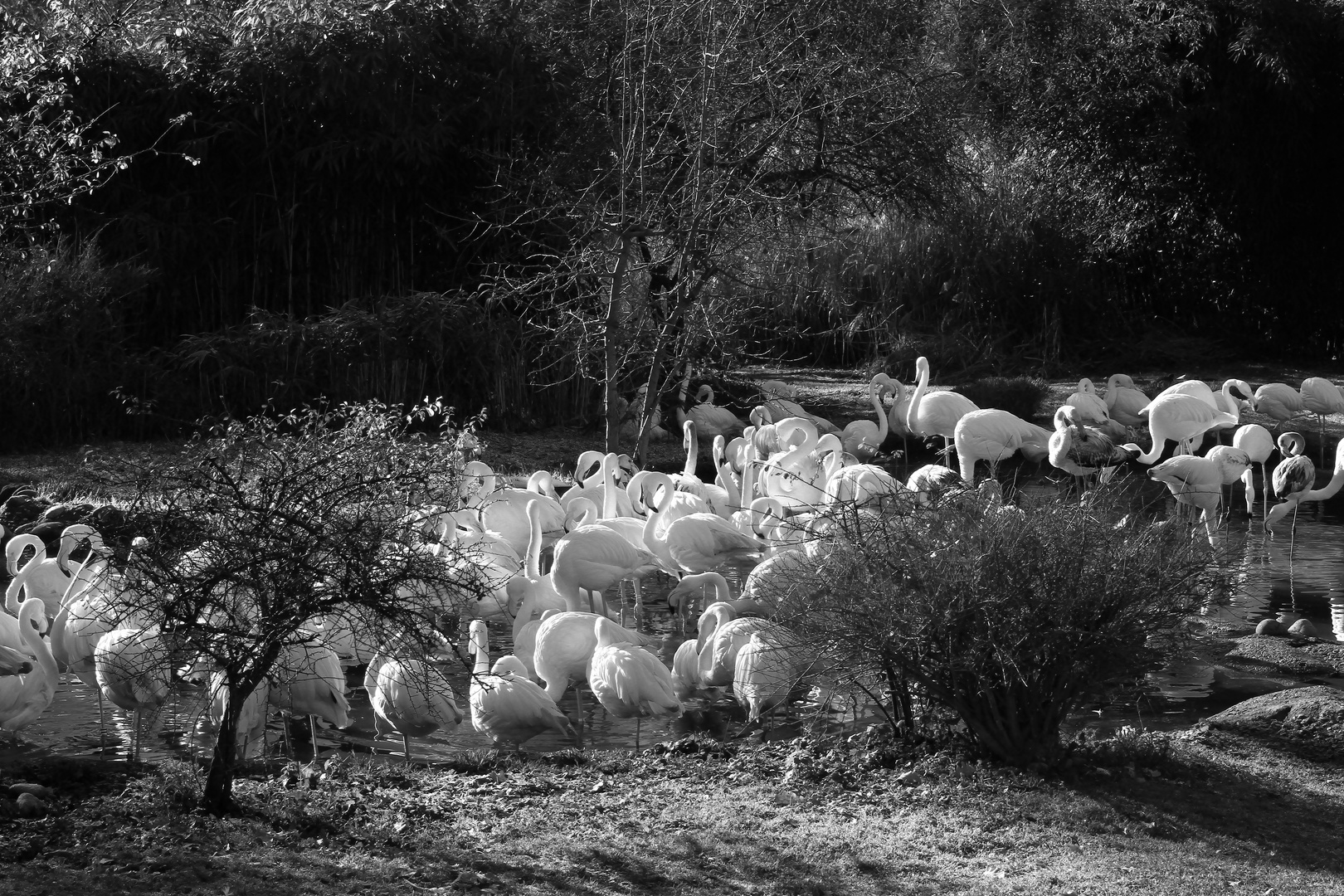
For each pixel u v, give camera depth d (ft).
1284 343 99.25
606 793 20.74
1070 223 96.58
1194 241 99.66
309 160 67.97
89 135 65.41
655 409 61.46
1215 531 44.14
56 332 60.29
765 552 37.17
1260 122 95.04
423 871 16.85
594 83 67.82
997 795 20.35
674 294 59.36
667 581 42.37
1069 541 21.31
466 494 38.24
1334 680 28.53
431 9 68.80
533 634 30.12
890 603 21.03
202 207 68.90
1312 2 93.97
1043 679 21.44
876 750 22.33
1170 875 17.49
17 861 16.65
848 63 64.49
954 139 79.66
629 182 56.18
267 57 66.64
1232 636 32.22
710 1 55.42
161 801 18.97
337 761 22.53
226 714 18.51
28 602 26.11
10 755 24.13
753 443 53.78
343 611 17.92
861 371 87.66
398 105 66.95
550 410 66.59
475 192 71.00
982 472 61.00
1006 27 94.48
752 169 63.05
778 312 88.48
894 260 91.76
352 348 63.16
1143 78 95.09
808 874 17.37
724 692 29.01
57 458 55.98
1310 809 20.26
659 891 16.63
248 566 17.21
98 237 66.49
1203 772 21.76
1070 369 89.25
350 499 17.54
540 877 16.87
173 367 63.62
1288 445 50.78
